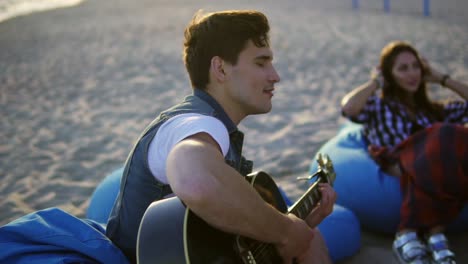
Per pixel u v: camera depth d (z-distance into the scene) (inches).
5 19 680.4
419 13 598.9
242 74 66.7
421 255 114.3
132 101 280.2
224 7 684.7
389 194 126.3
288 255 65.7
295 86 294.7
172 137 61.2
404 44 138.6
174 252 60.3
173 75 332.5
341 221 119.1
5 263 65.3
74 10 727.7
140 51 412.2
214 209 56.0
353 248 120.8
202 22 67.9
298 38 436.5
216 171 56.3
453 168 117.9
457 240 128.6
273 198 75.7
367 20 540.4
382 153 132.3
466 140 120.0
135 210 67.1
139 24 553.0
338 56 363.3
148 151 64.0
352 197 131.6
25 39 500.1
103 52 417.1
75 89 311.9
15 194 168.2
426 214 117.3
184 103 68.3
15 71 367.6
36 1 922.7
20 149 212.5
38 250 67.0
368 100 140.2
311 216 82.4
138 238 61.8
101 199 115.7
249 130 223.0
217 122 62.0
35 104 283.7
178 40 450.0
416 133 128.1
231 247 63.9
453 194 117.9
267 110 69.4
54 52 428.1
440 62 333.1
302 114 242.5
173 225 60.9
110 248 68.8
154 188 65.2
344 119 232.5
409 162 123.5
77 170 187.8
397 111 137.4
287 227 63.6
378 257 122.3
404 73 135.9
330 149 144.9
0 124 249.3
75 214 152.9
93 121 248.1
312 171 144.8
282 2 738.2
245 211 57.7
